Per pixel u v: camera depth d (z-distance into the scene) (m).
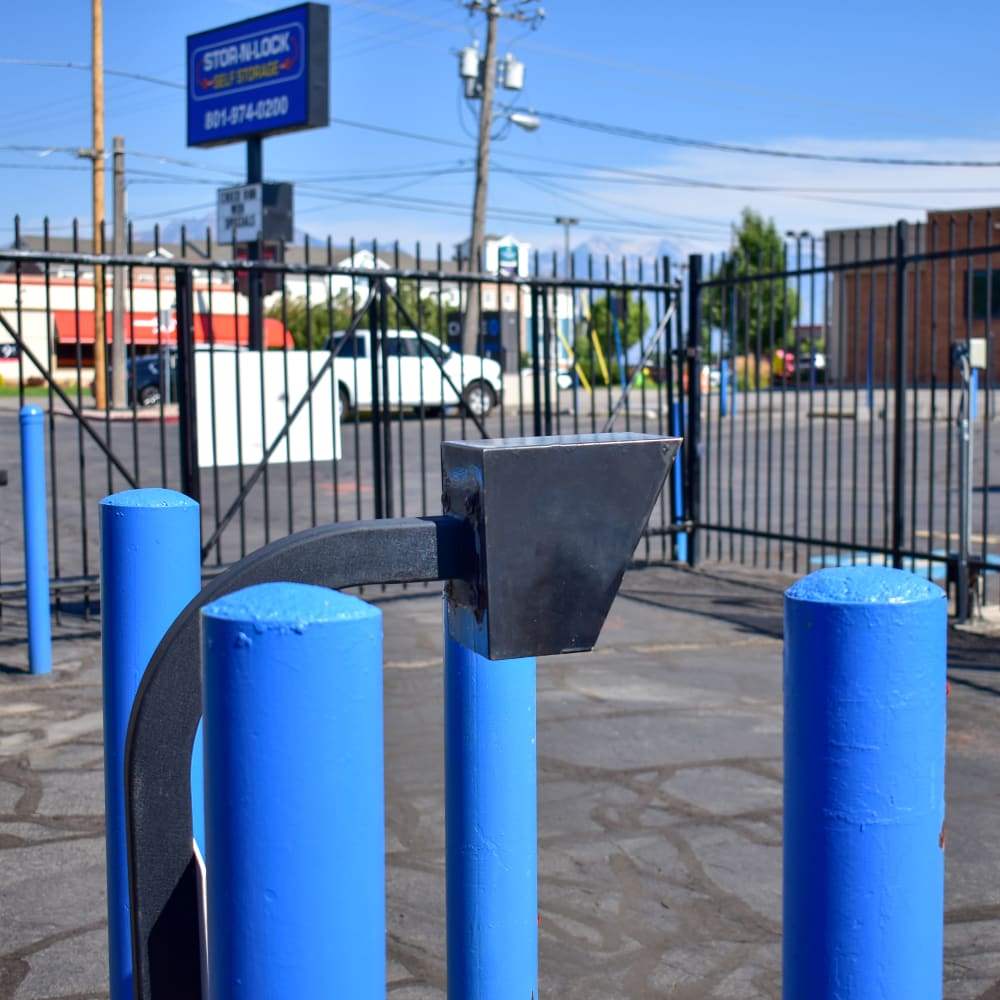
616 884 3.37
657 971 2.92
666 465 1.23
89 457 15.55
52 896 3.28
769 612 6.79
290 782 0.84
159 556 1.60
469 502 1.19
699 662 5.74
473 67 27.97
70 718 4.80
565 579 1.20
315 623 0.84
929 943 0.97
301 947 0.85
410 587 7.47
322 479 13.22
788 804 0.98
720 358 8.25
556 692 5.23
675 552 8.46
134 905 1.21
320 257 46.28
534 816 1.73
